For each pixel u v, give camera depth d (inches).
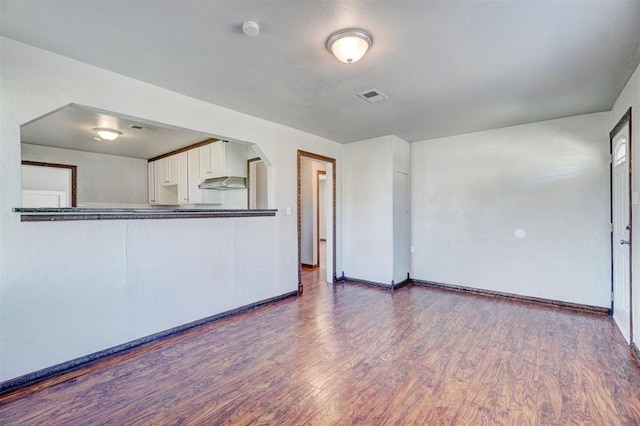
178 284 117.8
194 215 123.1
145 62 92.9
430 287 187.0
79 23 73.6
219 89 113.0
